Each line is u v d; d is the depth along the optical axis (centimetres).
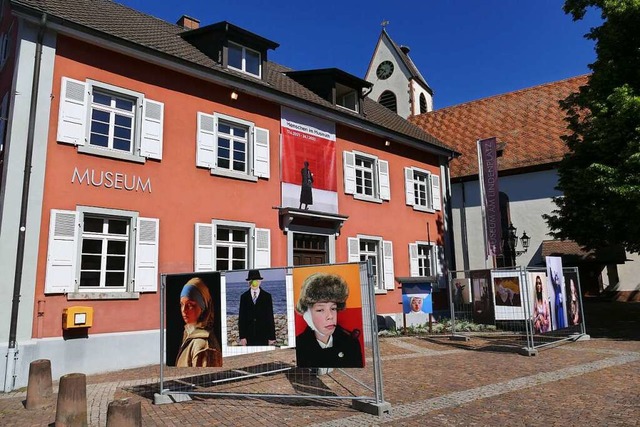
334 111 1603
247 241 1347
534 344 1239
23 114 977
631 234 1437
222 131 1354
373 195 1788
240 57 1463
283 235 1427
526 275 1159
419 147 1975
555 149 2375
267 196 1398
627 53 1489
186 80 1262
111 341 1030
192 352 736
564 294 1304
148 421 627
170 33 1501
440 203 2067
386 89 3788
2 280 913
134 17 1498
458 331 1554
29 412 700
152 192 1149
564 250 2266
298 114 1533
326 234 1559
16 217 944
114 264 1081
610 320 1762
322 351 674
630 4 1390
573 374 858
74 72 1060
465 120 2847
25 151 970
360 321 661
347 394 744
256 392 773
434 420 596
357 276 669
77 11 1174
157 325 1110
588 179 1462
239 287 732
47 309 957
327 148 1609
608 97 1399
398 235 1831
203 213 1240
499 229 2006
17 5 963
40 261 962
